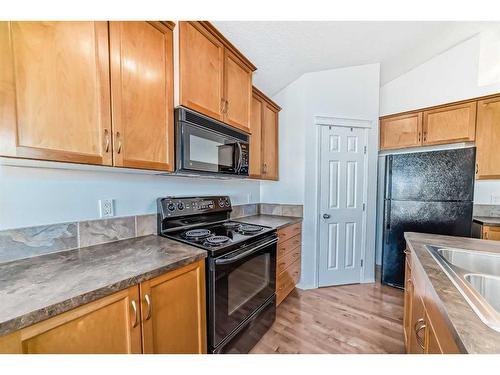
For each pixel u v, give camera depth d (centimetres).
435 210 235
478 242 139
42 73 81
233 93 169
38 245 105
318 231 262
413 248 126
